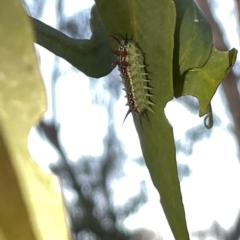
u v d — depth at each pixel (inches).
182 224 6.5
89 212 28.9
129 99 7.2
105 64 7.9
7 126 3.5
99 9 7.1
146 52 6.9
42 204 3.4
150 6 6.8
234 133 28.3
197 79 7.2
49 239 3.4
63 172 30.0
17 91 3.5
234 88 26.2
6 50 3.5
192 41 7.1
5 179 3.4
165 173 6.7
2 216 3.4
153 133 6.9
